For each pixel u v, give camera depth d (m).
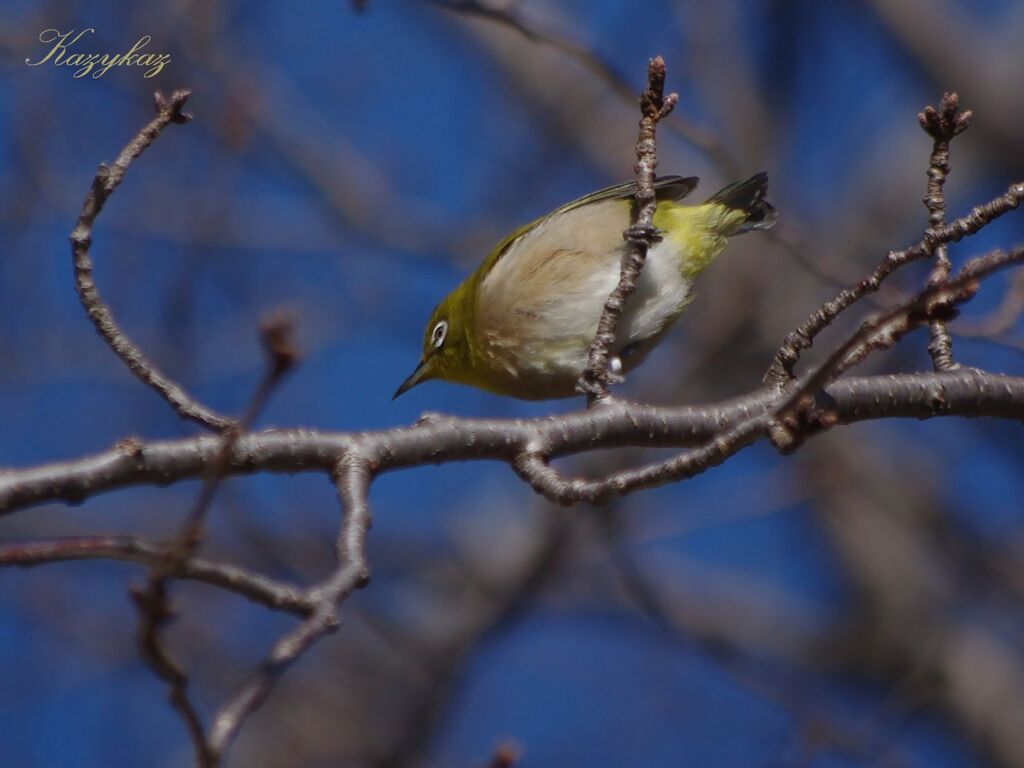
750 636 17.02
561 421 6.03
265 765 15.12
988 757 15.51
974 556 16.84
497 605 15.45
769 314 15.82
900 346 15.74
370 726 15.51
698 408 6.27
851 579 16.94
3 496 4.84
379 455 5.54
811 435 5.12
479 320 9.51
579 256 9.16
